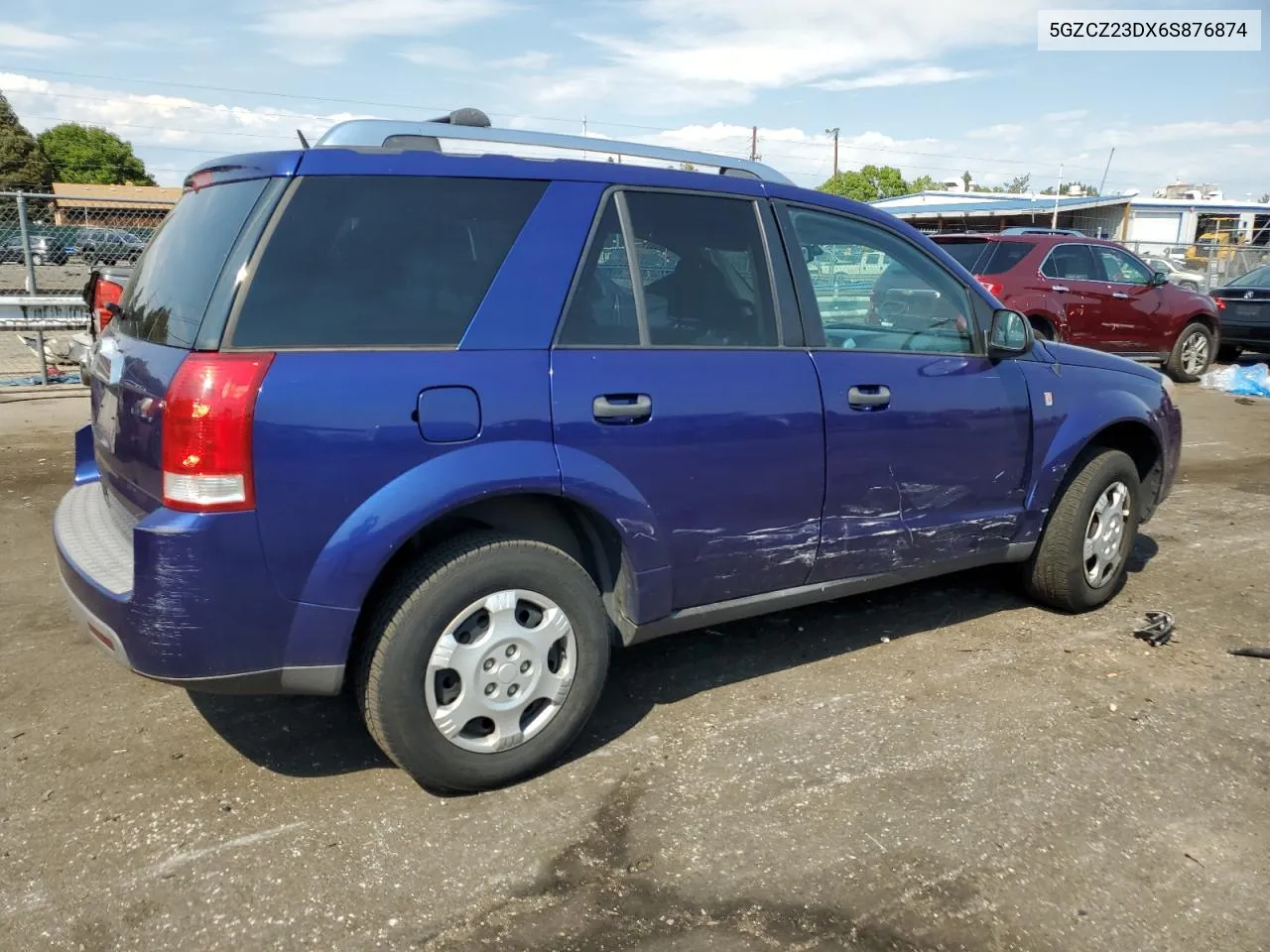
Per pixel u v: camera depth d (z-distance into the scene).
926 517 3.91
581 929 2.42
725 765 3.20
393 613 2.77
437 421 2.73
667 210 3.31
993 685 3.83
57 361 10.66
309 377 2.59
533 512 3.10
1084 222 42.84
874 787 3.08
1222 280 23.11
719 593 3.43
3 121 59.28
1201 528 6.31
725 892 2.57
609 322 3.11
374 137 2.99
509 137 3.17
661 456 3.13
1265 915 2.55
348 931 2.39
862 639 4.28
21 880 2.55
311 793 2.97
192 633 2.55
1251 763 3.30
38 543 5.24
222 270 2.64
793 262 3.57
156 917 2.43
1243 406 11.63
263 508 2.54
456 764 2.90
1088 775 3.18
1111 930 2.47
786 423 3.39
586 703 3.12
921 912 2.51
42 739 3.25
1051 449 4.30
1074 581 4.51
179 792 2.96
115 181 72.56
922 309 3.95
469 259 2.91
